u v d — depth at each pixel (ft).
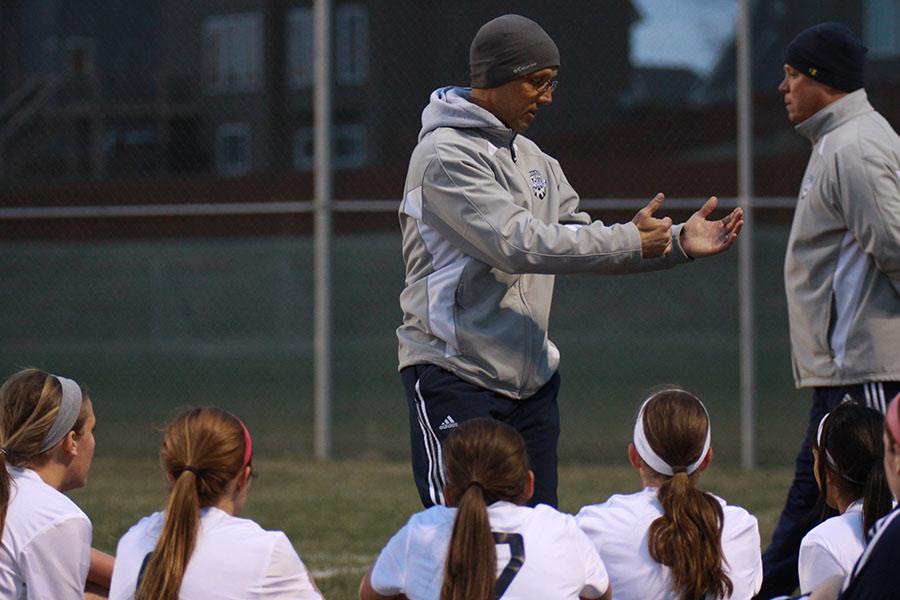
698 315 119.85
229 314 127.85
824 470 41.19
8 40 212.02
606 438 103.96
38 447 39.99
